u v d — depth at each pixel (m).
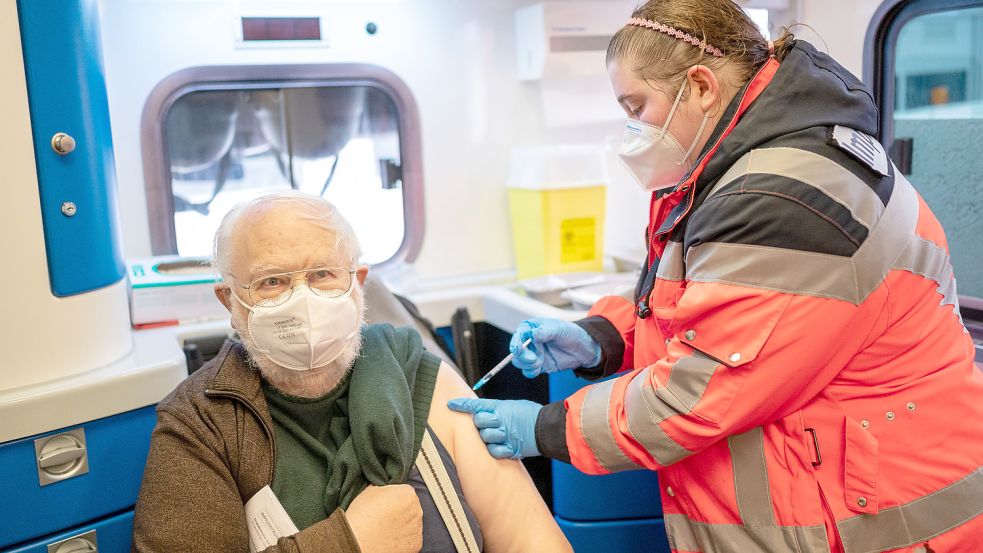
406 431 1.52
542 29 2.53
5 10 1.50
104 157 1.73
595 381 1.91
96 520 1.65
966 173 2.08
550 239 2.58
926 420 1.39
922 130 2.16
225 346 1.62
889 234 1.34
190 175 2.38
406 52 2.54
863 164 1.34
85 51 1.65
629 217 2.92
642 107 1.50
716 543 1.50
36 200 1.56
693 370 1.38
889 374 1.38
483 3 2.61
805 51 1.45
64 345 1.62
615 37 1.51
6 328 1.55
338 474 1.47
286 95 2.43
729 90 1.44
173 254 2.39
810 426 1.40
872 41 2.17
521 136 2.74
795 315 1.31
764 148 1.36
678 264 1.49
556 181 2.54
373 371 1.58
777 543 1.42
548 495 2.44
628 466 1.49
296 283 1.44
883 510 1.38
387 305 2.19
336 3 2.42
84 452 1.60
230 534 1.40
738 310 1.33
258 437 1.49
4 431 1.50
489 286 2.68
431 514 1.53
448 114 2.64
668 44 1.43
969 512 1.39
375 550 1.39
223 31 2.32
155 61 2.27
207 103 2.36
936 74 2.10
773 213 1.30
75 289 1.63
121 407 1.64
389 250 2.66
